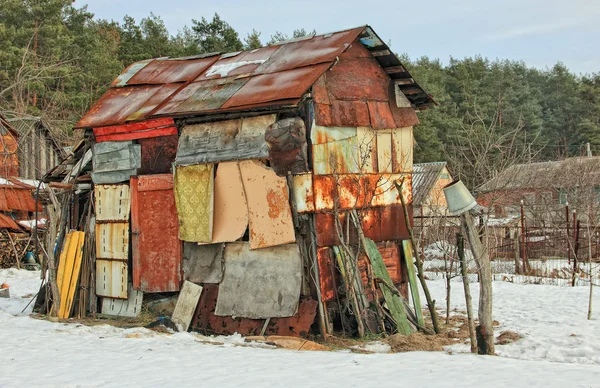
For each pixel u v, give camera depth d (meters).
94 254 15.64
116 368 9.60
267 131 12.95
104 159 15.63
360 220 13.33
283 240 12.95
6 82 31.39
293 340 12.02
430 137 46.16
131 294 14.99
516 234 24.91
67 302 15.21
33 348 11.36
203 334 13.55
